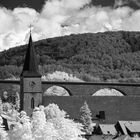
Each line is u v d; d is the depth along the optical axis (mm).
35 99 163875
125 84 190500
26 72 164875
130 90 191000
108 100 176125
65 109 169125
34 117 68188
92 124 149250
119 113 173125
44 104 168000
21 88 166875
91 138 121562
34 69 165750
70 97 172625
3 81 183500
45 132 66250
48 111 123000
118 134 124688
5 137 66500
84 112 147875
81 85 185750
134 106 177250
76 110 170000
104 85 188250
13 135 66625
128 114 174000
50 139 66188
